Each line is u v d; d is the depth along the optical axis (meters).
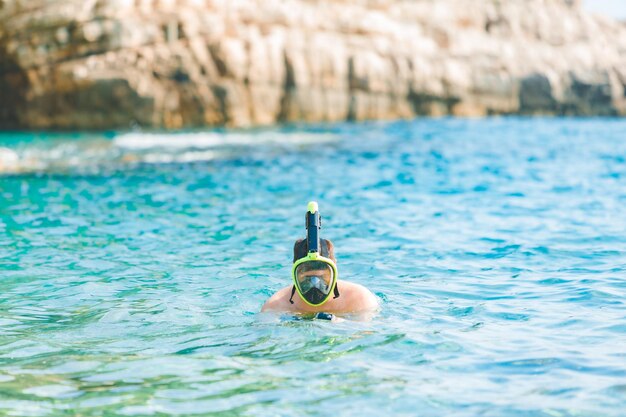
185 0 23.50
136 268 6.71
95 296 5.77
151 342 4.60
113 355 4.35
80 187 11.87
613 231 8.10
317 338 4.54
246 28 24.83
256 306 5.40
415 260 6.93
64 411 3.54
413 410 3.50
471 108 29.81
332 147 18.08
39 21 21.64
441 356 4.23
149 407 3.58
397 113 28.30
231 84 24.05
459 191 11.28
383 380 3.88
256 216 9.38
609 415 3.40
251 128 23.73
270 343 4.48
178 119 23.44
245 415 3.48
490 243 7.62
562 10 33.62
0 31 21.55
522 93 30.55
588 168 13.84
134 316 5.20
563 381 3.82
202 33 23.66
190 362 4.19
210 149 17.69
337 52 26.67
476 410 3.49
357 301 5.07
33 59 21.98
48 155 16.38
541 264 6.68
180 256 7.20
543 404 3.54
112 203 10.38
